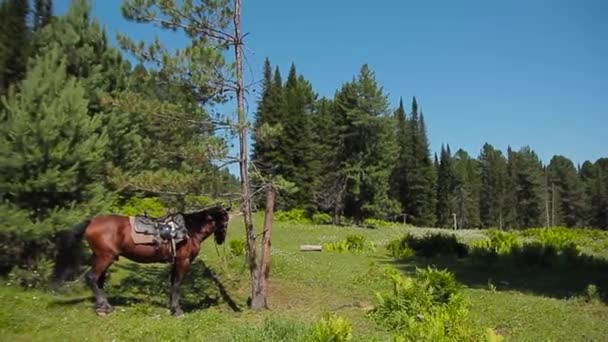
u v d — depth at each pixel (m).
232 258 19.20
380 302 11.62
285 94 70.69
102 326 10.27
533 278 18.89
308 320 11.18
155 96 12.84
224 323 10.94
